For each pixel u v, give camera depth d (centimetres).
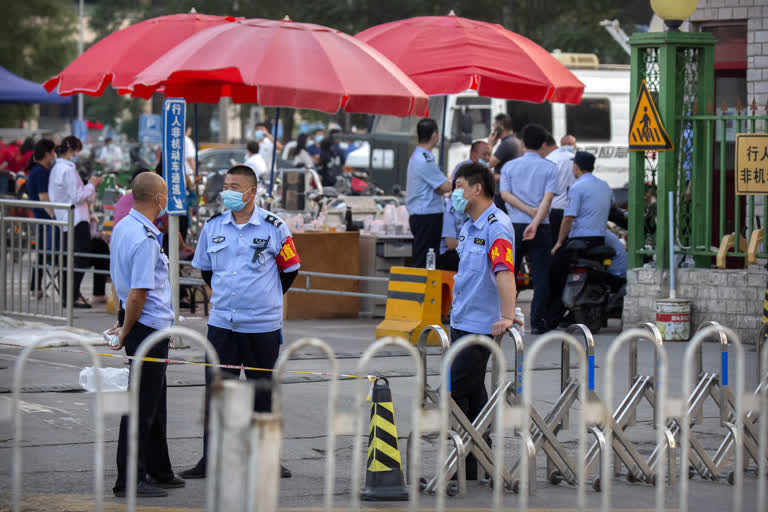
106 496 2414
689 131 4734
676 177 4741
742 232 5162
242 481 1603
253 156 8325
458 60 5106
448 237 4797
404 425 3109
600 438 2509
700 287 4591
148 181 2430
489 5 14875
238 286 2602
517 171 4688
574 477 2550
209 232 2653
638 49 4744
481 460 2488
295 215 5778
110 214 6450
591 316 4784
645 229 5059
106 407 1756
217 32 4547
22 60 18375
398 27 5422
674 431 2627
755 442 2639
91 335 4516
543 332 4734
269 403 2631
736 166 4494
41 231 4944
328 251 5306
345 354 4206
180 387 3569
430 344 4453
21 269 4794
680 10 4638
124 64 5209
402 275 4547
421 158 4816
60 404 3291
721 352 2603
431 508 2325
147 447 2458
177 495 2439
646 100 4641
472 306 2556
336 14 15038
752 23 5169
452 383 2548
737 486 1994
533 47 5394
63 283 4706
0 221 4819
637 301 4712
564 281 4869
